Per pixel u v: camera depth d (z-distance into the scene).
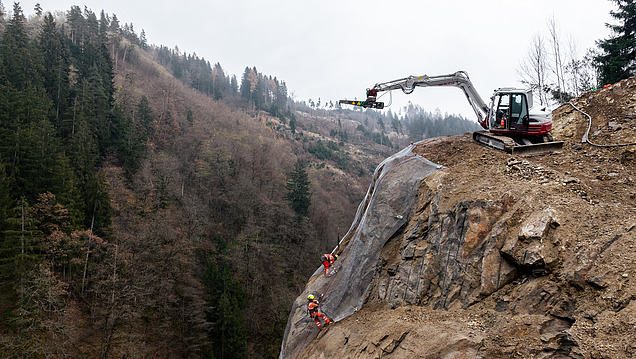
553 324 6.32
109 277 25.80
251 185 51.59
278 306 35.84
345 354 8.69
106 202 33.19
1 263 24.33
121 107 58.41
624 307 5.72
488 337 6.62
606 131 11.04
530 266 7.25
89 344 24.50
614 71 19.89
